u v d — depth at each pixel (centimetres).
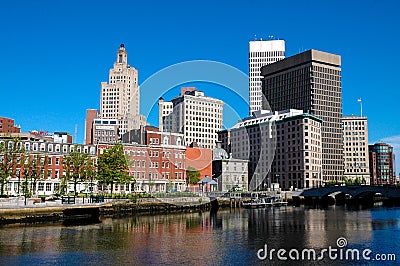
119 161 10112
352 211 11469
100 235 5872
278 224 7612
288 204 15688
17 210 7075
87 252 4600
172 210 10100
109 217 8706
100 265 4012
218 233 6184
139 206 9556
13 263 4097
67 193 11375
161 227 6944
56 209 7644
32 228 6575
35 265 4012
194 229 6669
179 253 4556
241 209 12112
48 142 12194
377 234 6159
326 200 17200
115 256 4391
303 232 6353
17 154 10338
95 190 12544
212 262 4144
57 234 5916
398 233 6250
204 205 11119
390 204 15862
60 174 12225
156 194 9869
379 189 14988
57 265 4009
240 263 4112
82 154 11131
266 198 14338
